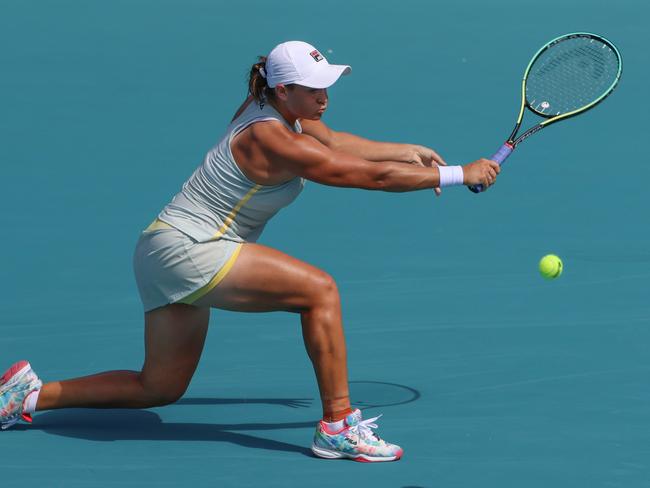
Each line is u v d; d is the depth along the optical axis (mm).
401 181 20297
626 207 42062
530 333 28281
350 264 35688
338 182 20234
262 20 71625
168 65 62625
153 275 21078
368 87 58469
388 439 21188
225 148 20656
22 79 59531
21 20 70375
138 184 45188
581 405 23078
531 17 72750
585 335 28062
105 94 57625
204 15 72875
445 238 38594
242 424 22562
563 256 36125
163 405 22484
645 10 73938
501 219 40750
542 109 24000
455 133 51625
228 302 20797
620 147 49938
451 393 23984
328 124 52719
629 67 62000
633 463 19844
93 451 20906
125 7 74500
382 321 29609
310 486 18828
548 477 19188
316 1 76438
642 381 24578
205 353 27438
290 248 37531
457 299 31547
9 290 33125
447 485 18859
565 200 42875
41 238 38531
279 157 20219
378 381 24891
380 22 71062
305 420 22781
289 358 27062
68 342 28219
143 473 19609
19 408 22203
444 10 74312
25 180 45406
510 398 23578
